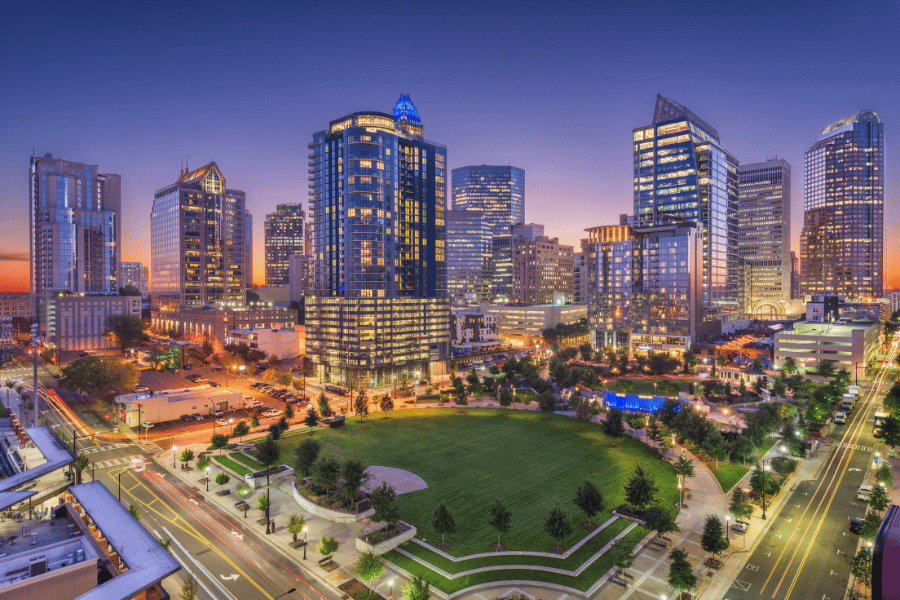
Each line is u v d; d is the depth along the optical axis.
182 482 93.25
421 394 172.75
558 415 143.50
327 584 61.38
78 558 50.16
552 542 70.50
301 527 68.50
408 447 113.75
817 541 71.44
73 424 133.62
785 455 106.31
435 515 69.25
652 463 103.06
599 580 61.59
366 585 60.91
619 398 138.62
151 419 133.88
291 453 109.12
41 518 65.94
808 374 197.12
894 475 95.81
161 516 79.25
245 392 174.62
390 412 147.62
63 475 79.56
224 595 58.97
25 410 146.88
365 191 199.00
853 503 83.62
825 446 113.50
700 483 92.62
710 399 156.00
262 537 72.81
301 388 167.38
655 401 135.00
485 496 86.38
